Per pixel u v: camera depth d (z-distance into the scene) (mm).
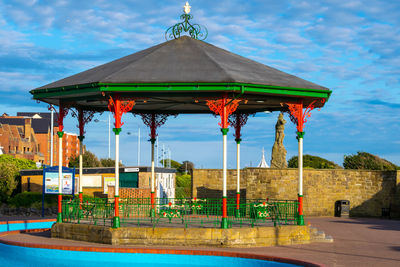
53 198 33875
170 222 19922
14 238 19922
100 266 16578
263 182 30672
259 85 17703
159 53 20312
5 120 93500
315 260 14875
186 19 22672
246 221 20734
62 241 18875
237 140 24219
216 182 33062
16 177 37000
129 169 36406
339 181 32562
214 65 18844
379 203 32500
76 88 18625
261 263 15148
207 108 24859
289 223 19953
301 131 19375
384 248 17969
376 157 53625
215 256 15875
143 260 16312
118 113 17969
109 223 19656
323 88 19250
